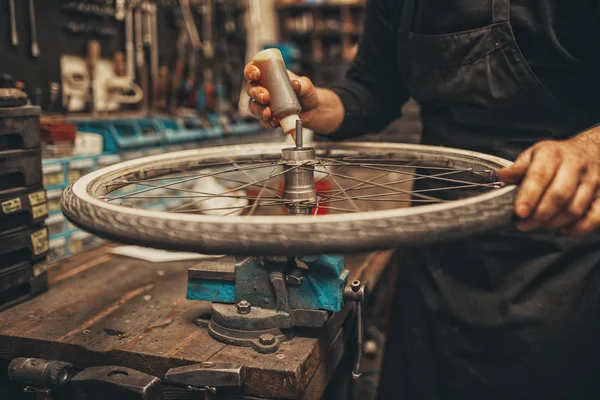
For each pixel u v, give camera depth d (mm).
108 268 1230
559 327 984
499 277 1040
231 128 2363
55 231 1294
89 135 1472
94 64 1894
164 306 990
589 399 1024
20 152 1000
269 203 814
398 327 1232
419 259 1168
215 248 560
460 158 1015
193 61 2518
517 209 590
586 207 610
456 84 1041
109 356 807
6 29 1525
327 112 1167
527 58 955
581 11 885
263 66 915
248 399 745
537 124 997
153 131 1885
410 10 1099
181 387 778
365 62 1286
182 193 1744
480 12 980
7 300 1009
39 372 798
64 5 1775
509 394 1054
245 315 811
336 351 929
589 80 938
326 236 547
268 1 4574
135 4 2119
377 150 1158
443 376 1133
